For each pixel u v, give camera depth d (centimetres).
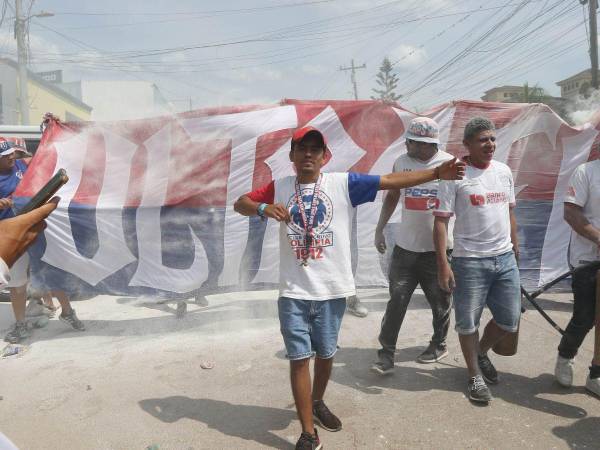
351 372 367
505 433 286
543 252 522
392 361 360
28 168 465
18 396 342
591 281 321
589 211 327
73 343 440
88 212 466
